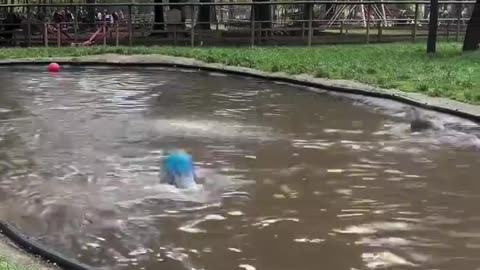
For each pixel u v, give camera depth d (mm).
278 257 5566
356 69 17453
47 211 6676
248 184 7602
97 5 25672
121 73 18734
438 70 16938
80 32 29469
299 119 11664
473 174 8094
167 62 20172
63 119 11586
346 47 24312
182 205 6855
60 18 29969
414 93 13555
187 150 9227
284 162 8609
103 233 6082
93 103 13391
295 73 17109
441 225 6336
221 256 5586
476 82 14789
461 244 5867
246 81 16859
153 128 10773
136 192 7285
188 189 7383
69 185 7570
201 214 6586
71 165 8445
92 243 5848
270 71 17719
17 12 30078
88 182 7676
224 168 8281
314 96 14320
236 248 5754
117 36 25969
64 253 5625
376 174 8070
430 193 7328
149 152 9125
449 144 9680
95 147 9430
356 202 6988
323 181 7742
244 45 25844
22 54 22281
